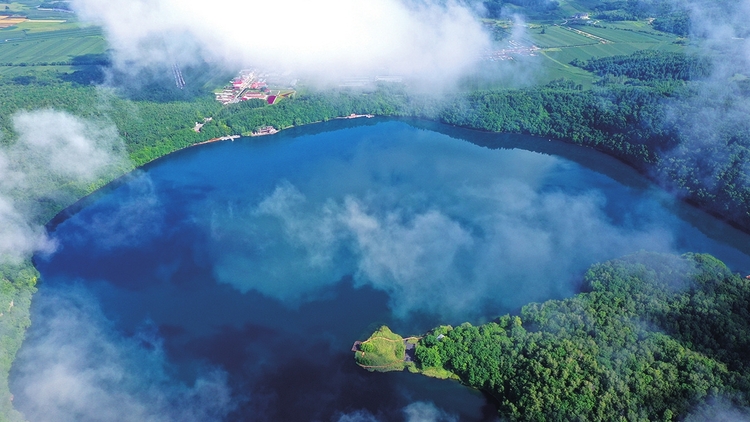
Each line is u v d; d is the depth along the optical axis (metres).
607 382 156.50
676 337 173.88
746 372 157.00
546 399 155.88
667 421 144.50
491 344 182.25
